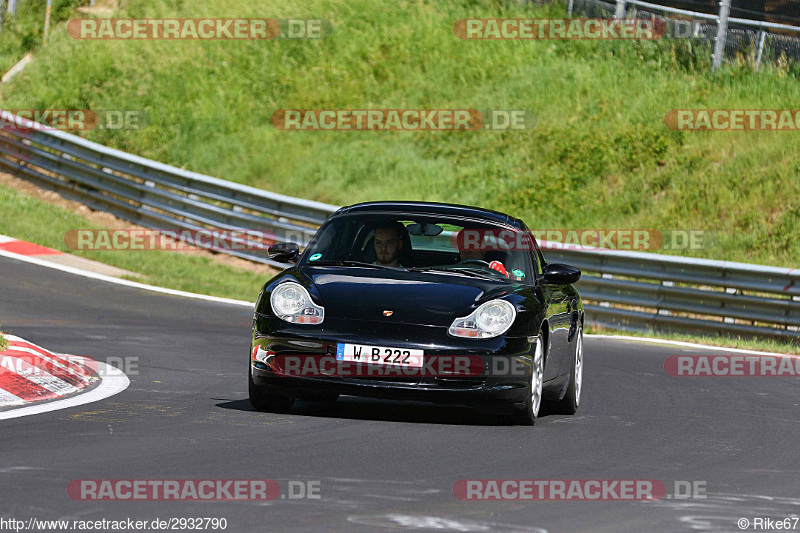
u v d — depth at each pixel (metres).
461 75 89.75
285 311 26.02
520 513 16.92
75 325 44.00
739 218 70.88
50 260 60.84
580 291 60.53
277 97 90.00
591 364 42.62
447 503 17.33
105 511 15.83
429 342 25.27
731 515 17.64
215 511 16.08
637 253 59.28
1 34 100.56
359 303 25.95
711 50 86.12
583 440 24.88
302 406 28.17
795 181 72.38
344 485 18.27
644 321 57.84
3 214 67.56
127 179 71.88
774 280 55.91
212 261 66.81
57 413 24.77
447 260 29.52
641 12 90.88
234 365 36.22
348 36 95.06
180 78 91.38
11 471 18.22
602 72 86.62
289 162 83.19
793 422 29.95
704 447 24.77
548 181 76.94
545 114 83.75
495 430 25.73
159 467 19.09
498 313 25.92
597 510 17.45
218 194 69.31
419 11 97.19
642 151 77.69
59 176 76.75
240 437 22.66
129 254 65.31
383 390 25.30
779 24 85.31
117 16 99.94
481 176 78.69
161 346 39.78
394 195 78.19
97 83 91.12
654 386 37.03
